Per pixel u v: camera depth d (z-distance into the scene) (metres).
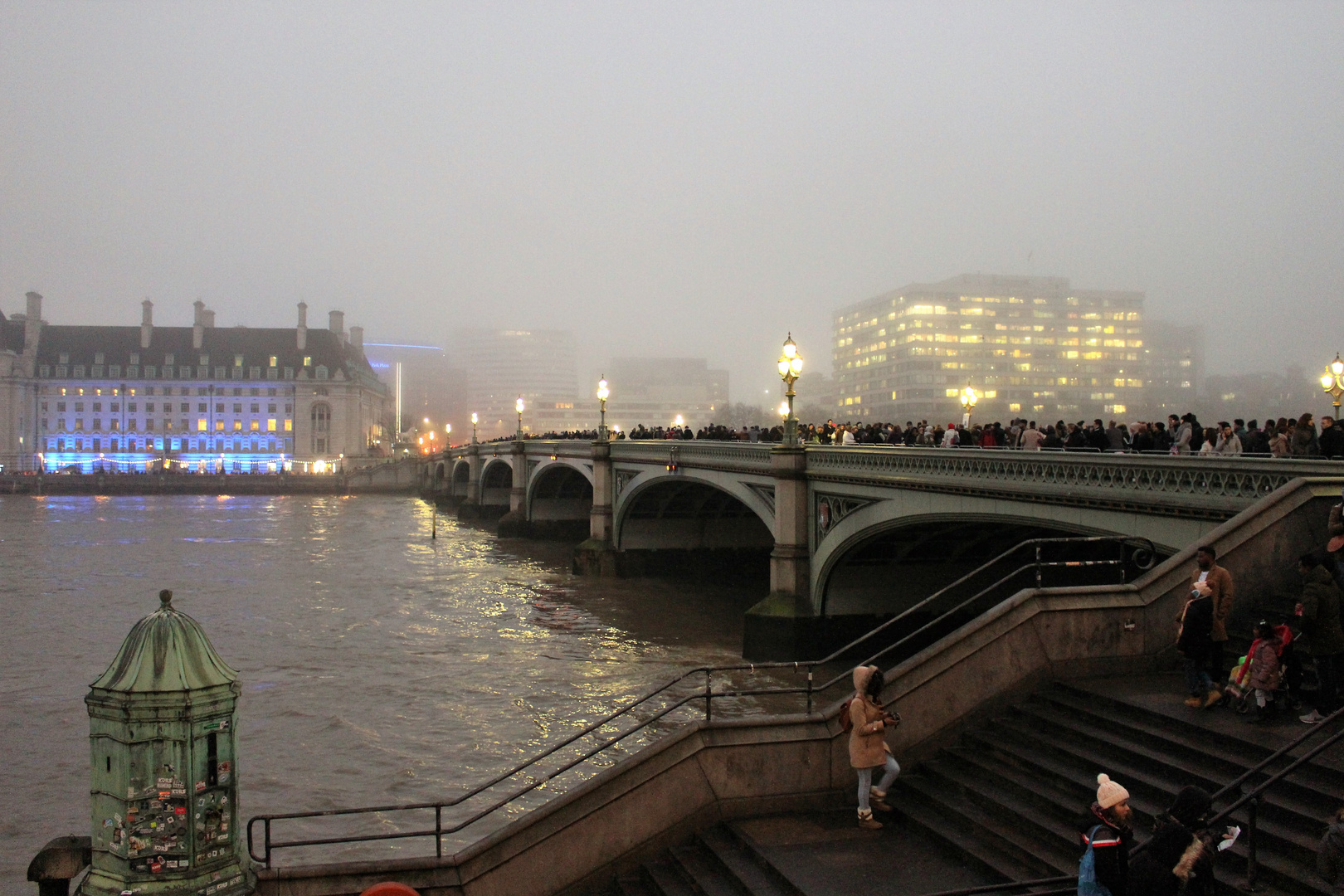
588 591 55.28
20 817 23.14
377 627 44.97
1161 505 20.08
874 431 41.41
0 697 33.50
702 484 52.16
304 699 32.72
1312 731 9.95
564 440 75.12
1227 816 9.95
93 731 10.85
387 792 24.41
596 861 13.35
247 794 24.27
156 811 10.59
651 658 38.22
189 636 10.97
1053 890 10.18
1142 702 13.34
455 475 126.94
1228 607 13.06
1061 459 23.03
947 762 13.94
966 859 11.91
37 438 186.62
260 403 191.75
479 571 64.69
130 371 188.50
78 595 54.72
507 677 35.41
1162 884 8.56
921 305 170.75
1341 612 12.61
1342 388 25.38
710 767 13.74
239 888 11.02
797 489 36.97
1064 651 14.69
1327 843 8.98
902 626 37.19
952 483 27.36
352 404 195.12
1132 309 176.88
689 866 12.89
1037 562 15.34
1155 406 171.75
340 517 114.38
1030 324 173.25
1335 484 15.52
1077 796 12.06
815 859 12.23
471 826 22.19
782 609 36.53
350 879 12.52
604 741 27.77
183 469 180.00
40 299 188.88
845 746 14.05
